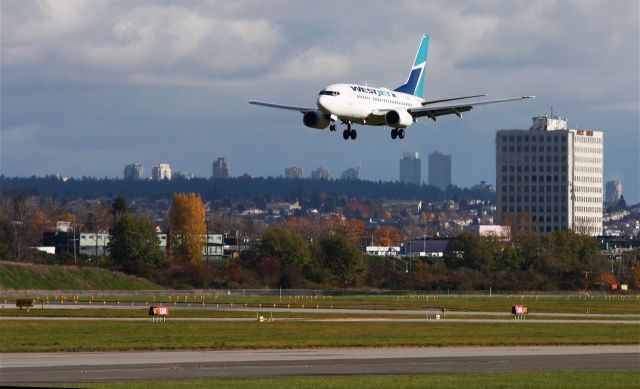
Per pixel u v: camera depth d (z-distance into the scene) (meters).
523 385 196.88
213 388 189.62
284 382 199.12
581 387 194.88
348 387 192.50
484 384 197.88
